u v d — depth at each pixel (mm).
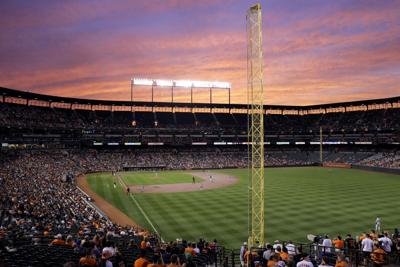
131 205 44000
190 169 96125
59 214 31547
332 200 45812
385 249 16125
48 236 21234
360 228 32062
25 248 17109
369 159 97625
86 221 30750
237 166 101000
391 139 99500
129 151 103562
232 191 55094
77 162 85125
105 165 89312
